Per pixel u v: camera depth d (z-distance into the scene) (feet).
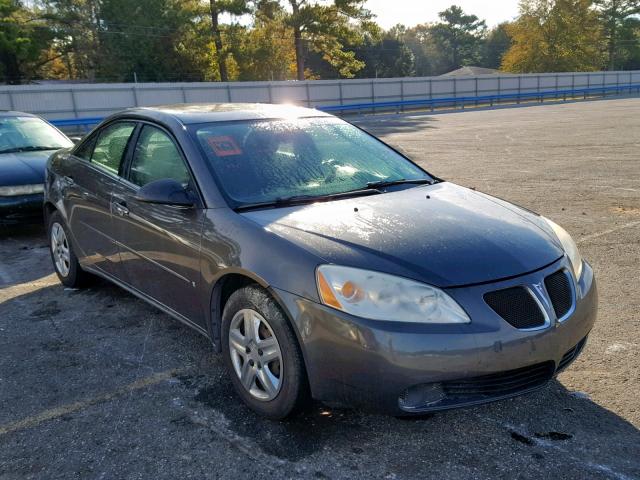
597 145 49.11
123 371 11.75
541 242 9.83
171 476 8.52
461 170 37.58
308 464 8.71
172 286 11.58
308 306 8.67
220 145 11.75
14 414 10.27
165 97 108.27
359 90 130.62
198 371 11.68
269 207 10.55
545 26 237.66
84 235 14.80
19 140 24.58
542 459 8.72
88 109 101.60
